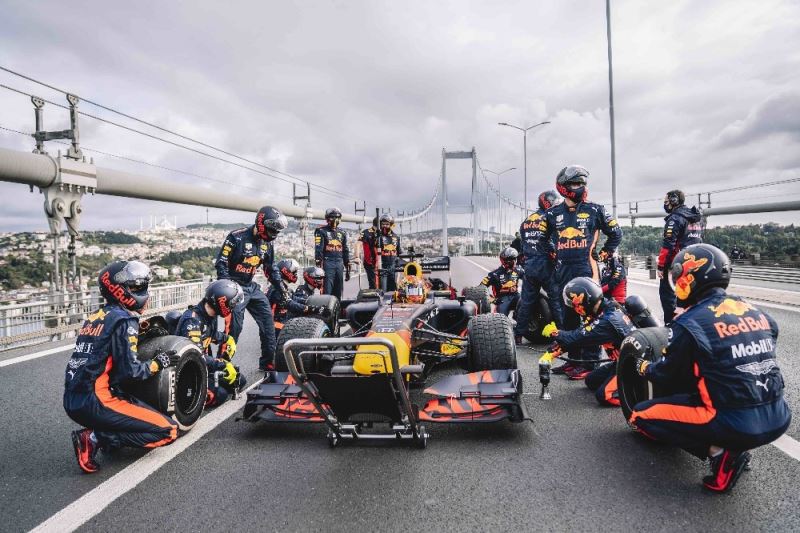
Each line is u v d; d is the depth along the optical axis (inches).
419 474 128.3
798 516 103.3
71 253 380.5
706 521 102.5
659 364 125.8
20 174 334.3
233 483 125.1
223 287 181.8
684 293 125.8
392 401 138.7
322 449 146.9
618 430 156.1
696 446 119.7
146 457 142.6
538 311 291.9
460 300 252.2
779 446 139.0
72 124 381.7
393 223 452.1
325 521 106.3
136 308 145.4
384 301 232.2
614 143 866.1
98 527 105.6
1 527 106.0
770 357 114.0
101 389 135.6
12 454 147.7
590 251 240.4
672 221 287.9
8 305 311.9
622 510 107.7
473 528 102.0
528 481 122.6
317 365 183.3
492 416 146.8
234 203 740.7
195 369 164.2
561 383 211.3
